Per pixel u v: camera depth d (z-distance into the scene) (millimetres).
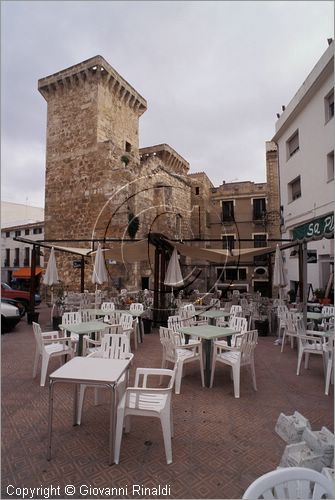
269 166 20375
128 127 20938
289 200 15578
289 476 1704
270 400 4613
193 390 5039
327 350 5062
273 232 19953
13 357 6883
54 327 10148
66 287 17609
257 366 6355
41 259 26047
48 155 19312
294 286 15086
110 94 19094
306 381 5441
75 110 18625
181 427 3793
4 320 9516
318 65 12047
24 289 26078
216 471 2949
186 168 26406
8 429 3697
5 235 29719
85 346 6082
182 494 2646
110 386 3027
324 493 1716
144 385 3564
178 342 5902
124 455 3191
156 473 2914
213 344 5355
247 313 10180
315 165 12852
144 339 8992
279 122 16297
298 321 6617
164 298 11086
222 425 3842
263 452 3262
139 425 3846
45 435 3559
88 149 17906
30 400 4547
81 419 3965
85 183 17812
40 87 19531
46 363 5176
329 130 11828
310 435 3146
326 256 12297
